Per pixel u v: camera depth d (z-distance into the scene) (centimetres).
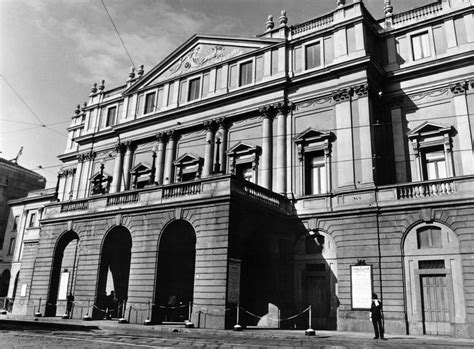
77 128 4322
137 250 2400
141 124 3459
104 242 2597
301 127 2694
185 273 2570
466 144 2283
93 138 3816
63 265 3322
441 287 2062
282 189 2627
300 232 2491
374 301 1791
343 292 2255
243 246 2405
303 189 2573
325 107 2625
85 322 2289
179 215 2277
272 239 2475
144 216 2436
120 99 3778
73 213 2825
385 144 2550
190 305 2175
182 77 3353
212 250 2092
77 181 3828
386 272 2175
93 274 2573
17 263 4681
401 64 2612
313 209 2472
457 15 2475
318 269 2408
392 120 2569
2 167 6206
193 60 3372
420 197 2173
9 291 4625
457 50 2422
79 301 2580
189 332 1869
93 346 1220
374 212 2272
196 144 3142
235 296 2058
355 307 2192
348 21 2634
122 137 3600
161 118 3328
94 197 2753
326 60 2706
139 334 1694
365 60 2461
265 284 2481
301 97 2730
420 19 2623
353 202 2348
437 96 2452
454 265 2033
